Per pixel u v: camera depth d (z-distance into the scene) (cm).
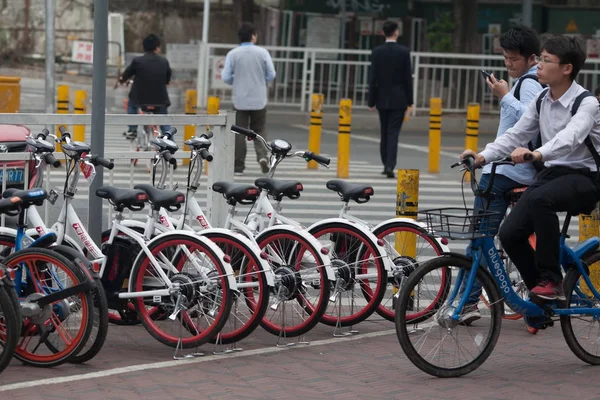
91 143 1475
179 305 1307
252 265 1357
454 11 5422
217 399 1139
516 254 1258
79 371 1239
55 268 1246
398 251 1505
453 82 5034
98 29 1459
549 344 1427
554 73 1247
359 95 5062
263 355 1340
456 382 1228
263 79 3052
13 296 1172
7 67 7431
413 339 1238
